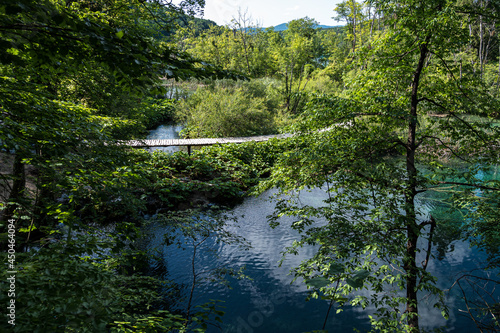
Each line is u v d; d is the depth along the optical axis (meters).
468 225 4.75
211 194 9.70
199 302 5.14
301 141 5.17
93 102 7.59
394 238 3.83
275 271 6.05
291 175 5.00
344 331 4.66
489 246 4.64
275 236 7.39
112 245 2.79
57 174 2.82
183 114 17.89
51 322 1.61
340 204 4.42
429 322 4.74
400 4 4.30
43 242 2.91
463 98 4.58
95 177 2.96
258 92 20.77
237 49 31.38
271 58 29.64
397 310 3.71
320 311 5.08
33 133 2.87
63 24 1.71
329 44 40.88
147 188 8.77
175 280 5.61
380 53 4.77
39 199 3.21
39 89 4.08
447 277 5.70
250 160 12.54
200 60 2.41
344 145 4.60
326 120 4.84
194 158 11.41
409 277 3.92
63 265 2.09
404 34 4.37
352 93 5.25
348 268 3.45
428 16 4.02
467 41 4.12
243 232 7.57
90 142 3.70
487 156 4.77
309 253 6.68
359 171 4.41
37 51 2.00
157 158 10.49
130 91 2.17
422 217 7.38
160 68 2.11
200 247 6.73
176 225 5.00
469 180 4.26
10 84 3.37
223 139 13.67
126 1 7.09
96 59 2.00
